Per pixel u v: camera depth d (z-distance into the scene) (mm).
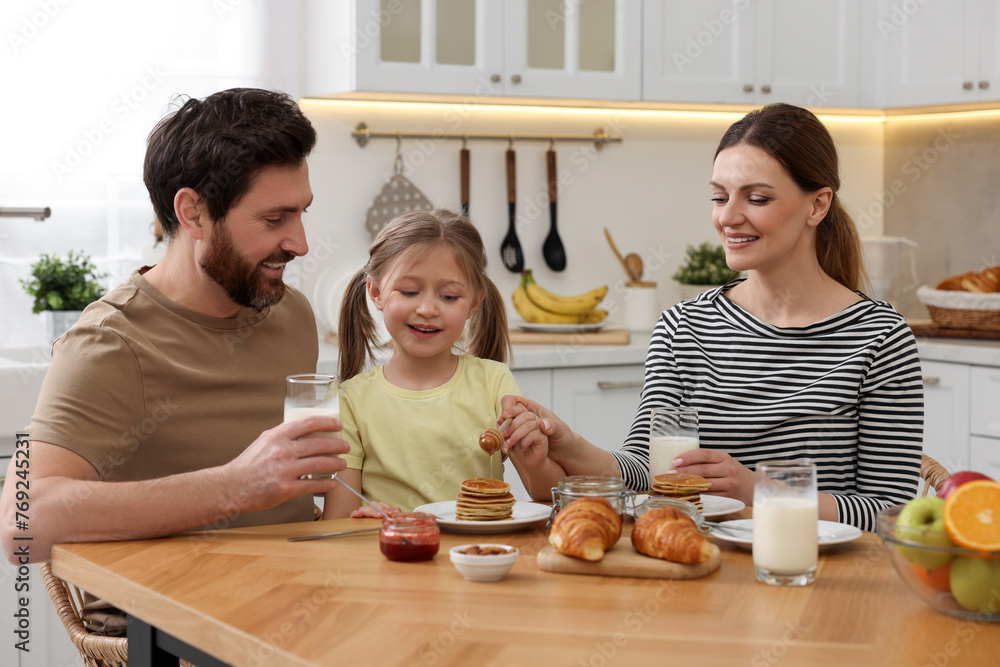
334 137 3023
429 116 3131
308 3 2938
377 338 1840
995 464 2738
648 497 1285
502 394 1637
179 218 1400
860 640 870
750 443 1630
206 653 970
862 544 1206
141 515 1185
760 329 1668
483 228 3230
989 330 2959
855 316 1630
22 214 2426
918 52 3184
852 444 1599
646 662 818
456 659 823
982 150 3381
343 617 926
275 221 1402
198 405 1459
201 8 2832
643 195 3422
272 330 1572
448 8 2797
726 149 1613
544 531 1276
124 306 1430
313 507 1604
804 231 1634
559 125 3297
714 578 1057
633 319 3299
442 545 1198
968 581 894
